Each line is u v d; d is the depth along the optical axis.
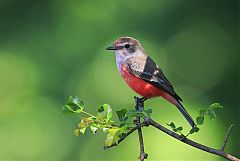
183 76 17.50
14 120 16.47
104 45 16.89
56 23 17.64
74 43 17.06
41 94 16.53
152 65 10.07
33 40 17.52
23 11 17.98
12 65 16.97
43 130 16.25
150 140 15.18
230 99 18.39
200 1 18.36
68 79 16.52
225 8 18.89
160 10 17.62
